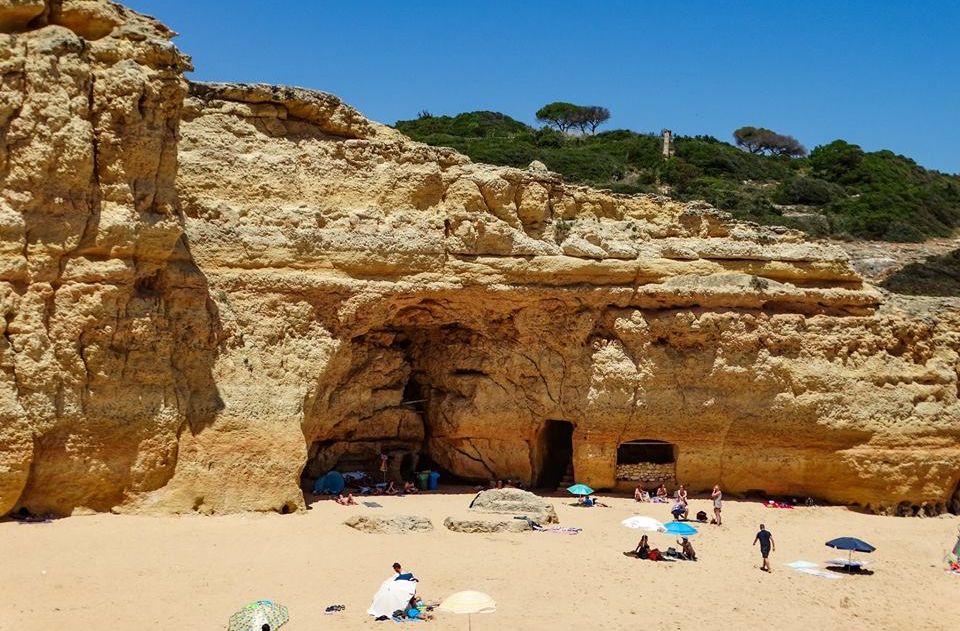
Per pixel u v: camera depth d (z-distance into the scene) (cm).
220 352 2706
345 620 1905
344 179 3094
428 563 2338
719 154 9281
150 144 2480
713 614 2161
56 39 2347
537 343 3434
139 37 2494
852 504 3438
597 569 2431
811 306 3553
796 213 8181
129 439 2441
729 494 3503
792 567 2652
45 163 2312
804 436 3441
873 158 9569
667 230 3550
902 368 3534
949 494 3481
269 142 2991
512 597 2133
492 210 3306
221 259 2780
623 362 3412
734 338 3428
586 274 3372
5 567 1988
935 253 7406
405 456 3512
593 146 9262
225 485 2586
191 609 1877
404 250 3109
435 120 9700
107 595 1903
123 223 2414
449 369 3500
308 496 3045
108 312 2402
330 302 2975
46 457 2322
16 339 2273
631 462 3572
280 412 2738
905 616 2292
